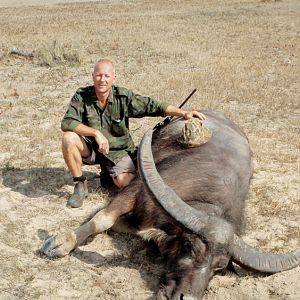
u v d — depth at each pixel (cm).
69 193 711
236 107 1132
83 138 674
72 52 1619
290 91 1269
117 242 599
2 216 645
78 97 665
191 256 473
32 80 1336
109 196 708
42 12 2750
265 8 2869
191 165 618
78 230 576
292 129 998
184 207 482
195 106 1119
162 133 718
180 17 2555
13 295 503
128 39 1898
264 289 527
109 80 650
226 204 563
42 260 561
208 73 1407
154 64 1530
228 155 651
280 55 1680
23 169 781
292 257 511
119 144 684
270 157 855
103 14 2683
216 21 2414
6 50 1639
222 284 531
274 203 699
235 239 493
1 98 1169
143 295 511
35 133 924
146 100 676
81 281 530
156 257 564
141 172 487
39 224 633
